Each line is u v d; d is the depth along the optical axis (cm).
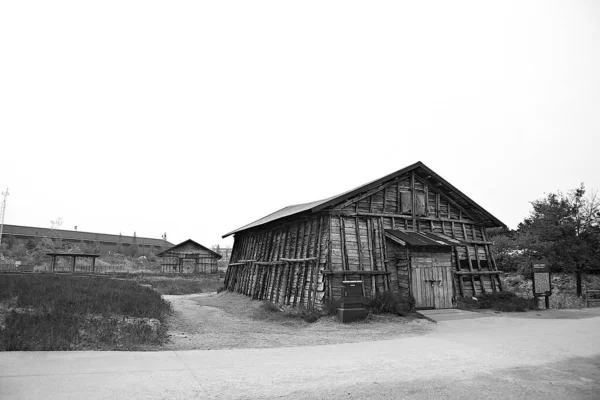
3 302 1041
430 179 1816
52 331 853
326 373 692
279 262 1858
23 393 553
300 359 793
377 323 1270
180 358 785
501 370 724
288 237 1870
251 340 1016
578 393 616
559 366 755
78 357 762
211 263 6088
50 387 583
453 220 1844
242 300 2127
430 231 1764
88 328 924
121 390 580
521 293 2644
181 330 1155
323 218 1577
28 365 694
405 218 1712
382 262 1586
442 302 1588
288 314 1445
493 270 1873
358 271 1498
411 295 1502
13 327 847
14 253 6531
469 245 1858
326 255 1497
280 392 593
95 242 9056
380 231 1633
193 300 2316
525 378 681
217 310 1775
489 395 600
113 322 970
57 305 1036
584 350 883
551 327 1195
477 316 1413
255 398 567
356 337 1062
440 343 962
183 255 6025
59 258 6588
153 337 938
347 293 1323
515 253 3106
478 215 1919
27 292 1148
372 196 1667
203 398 560
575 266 2377
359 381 650
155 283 3728
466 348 903
